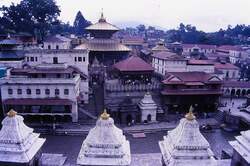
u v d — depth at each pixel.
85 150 30.45
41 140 35.19
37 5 132.12
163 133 63.78
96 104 75.38
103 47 103.69
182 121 32.38
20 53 84.62
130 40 160.38
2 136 30.84
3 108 66.81
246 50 157.25
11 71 70.81
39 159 35.88
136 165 45.81
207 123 69.25
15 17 126.69
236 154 33.56
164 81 74.25
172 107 75.44
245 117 66.44
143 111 68.56
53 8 136.12
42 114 66.06
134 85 74.38
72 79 66.00
